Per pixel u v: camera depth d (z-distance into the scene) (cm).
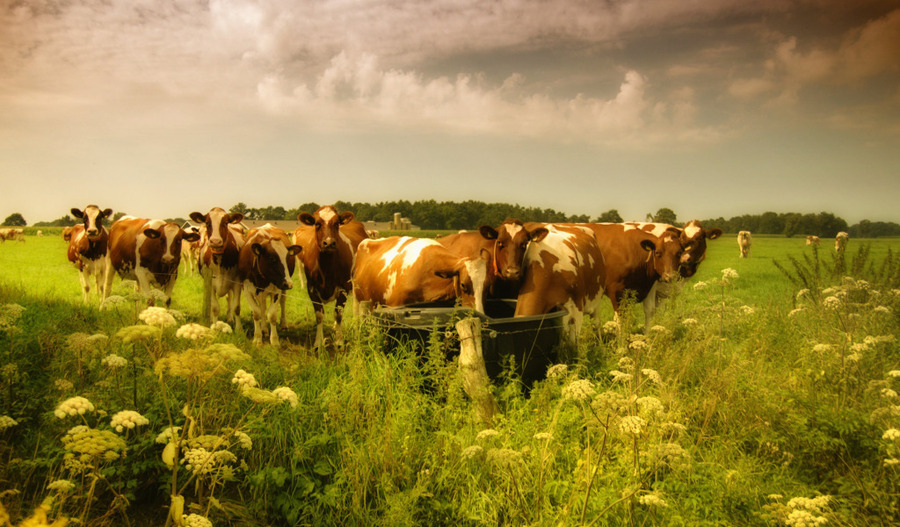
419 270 767
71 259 1421
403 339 589
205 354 335
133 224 1145
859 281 836
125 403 482
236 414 501
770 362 698
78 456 401
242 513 383
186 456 342
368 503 414
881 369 600
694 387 605
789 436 489
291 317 1252
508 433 469
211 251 1112
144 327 330
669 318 840
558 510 379
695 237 1097
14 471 407
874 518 387
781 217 12688
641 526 369
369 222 5731
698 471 432
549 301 784
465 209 6769
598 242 1069
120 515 398
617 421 406
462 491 412
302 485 427
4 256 2959
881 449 439
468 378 524
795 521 329
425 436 486
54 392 506
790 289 1394
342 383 546
